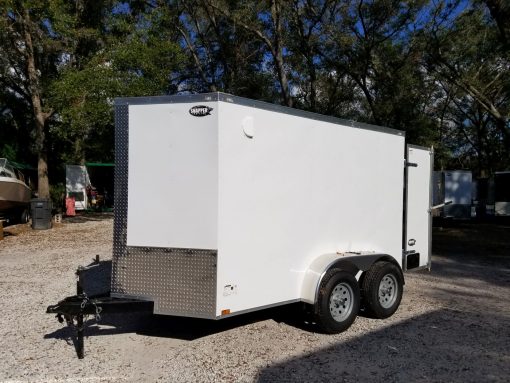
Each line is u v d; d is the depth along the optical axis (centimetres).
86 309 477
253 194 506
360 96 2198
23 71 2202
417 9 1622
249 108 501
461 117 3266
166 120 496
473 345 517
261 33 1941
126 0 2039
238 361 473
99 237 1506
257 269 510
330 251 595
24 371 452
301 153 555
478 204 2225
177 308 488
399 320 613
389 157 682
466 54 1477
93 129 2041
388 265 625
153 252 498
